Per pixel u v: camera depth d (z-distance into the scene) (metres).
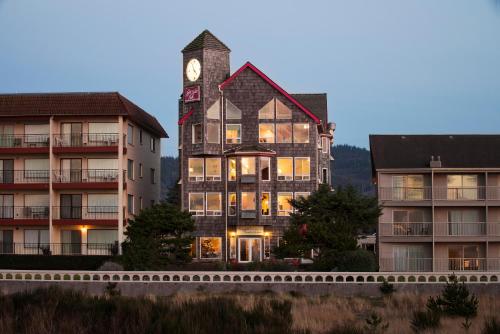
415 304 38.94
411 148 62.00
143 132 69.31
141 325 25.94
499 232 59.12
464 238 58.88
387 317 33.91
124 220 62.16
